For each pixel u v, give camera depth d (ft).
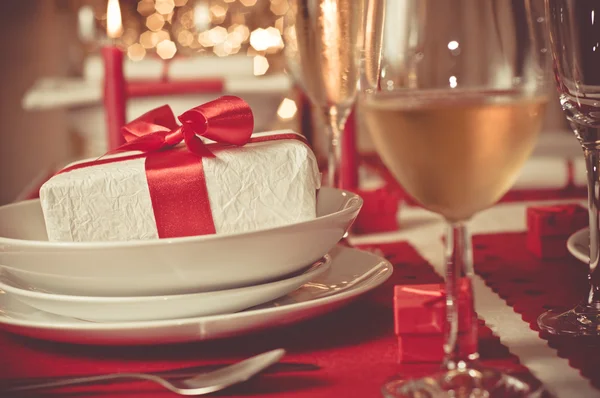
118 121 4.69
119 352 2.30
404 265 3.02
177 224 2.46
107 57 4.68
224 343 2.33
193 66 7.66
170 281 2.28
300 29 3.06
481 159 2.05
